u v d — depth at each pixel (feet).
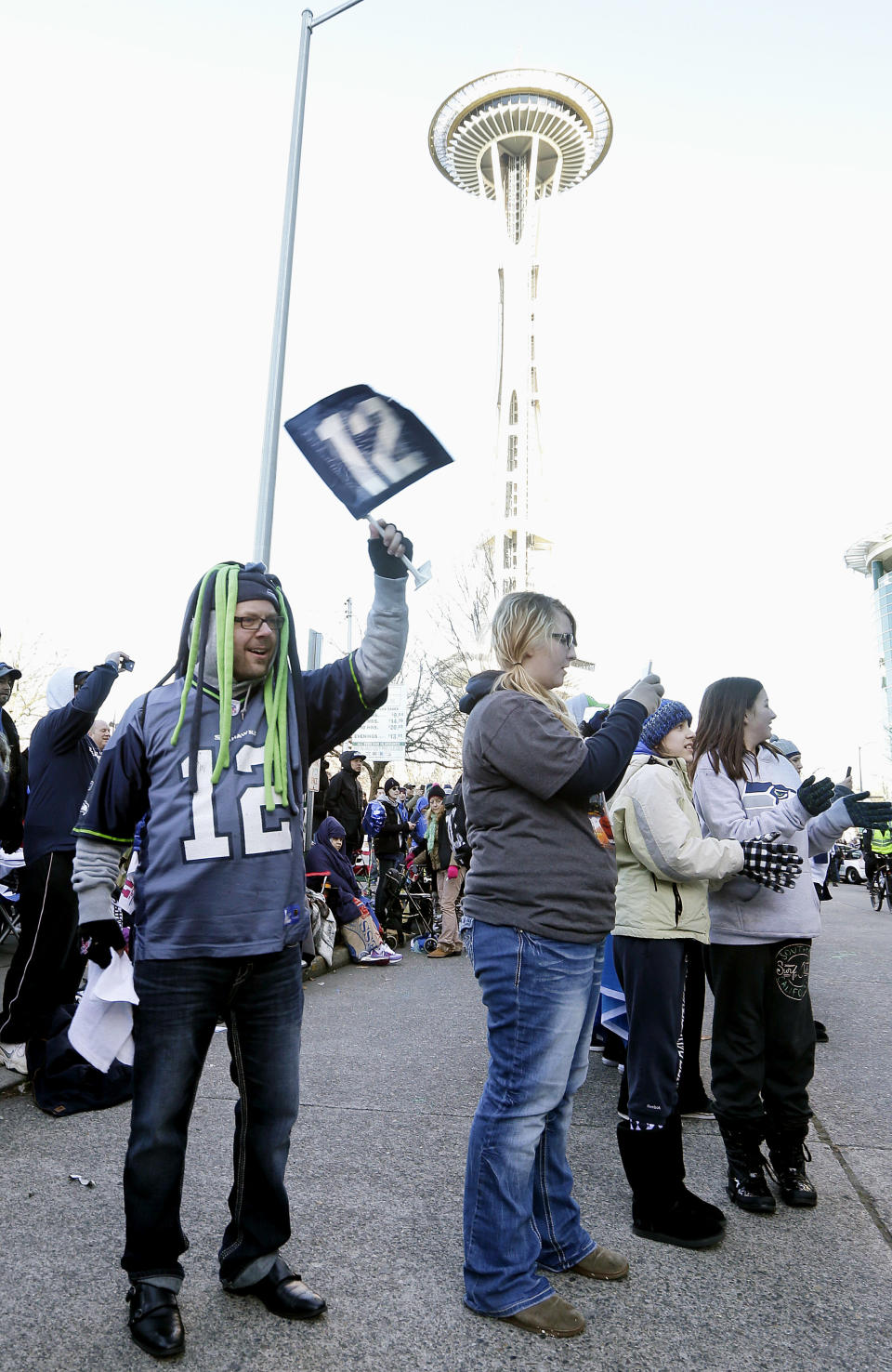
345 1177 11.56
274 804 8.29
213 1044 18.06
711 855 10.51
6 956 25.00
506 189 281.54
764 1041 11.37
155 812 8.22
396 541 8.70
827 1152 12.93
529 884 8.70
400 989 25.13
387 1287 8.87
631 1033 10.61
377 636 8.93
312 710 9.15
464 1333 8.14
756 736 12.60
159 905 8.07
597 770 8.59
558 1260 9.31
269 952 8.13
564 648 9.40
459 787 31.42
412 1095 15.06
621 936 10.89
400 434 8.62
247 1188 8.47
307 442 8.75
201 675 8.38
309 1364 7.61
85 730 15.03
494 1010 8.80
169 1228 8.01
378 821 36.27
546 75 268.82
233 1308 8.45
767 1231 10.44
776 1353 7.95
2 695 17.24
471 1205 8.68
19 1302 8.36
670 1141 10.23
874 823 11.50
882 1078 16.56
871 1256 9.85
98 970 11.45
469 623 104.37
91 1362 7.52
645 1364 7.75
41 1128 13.07
